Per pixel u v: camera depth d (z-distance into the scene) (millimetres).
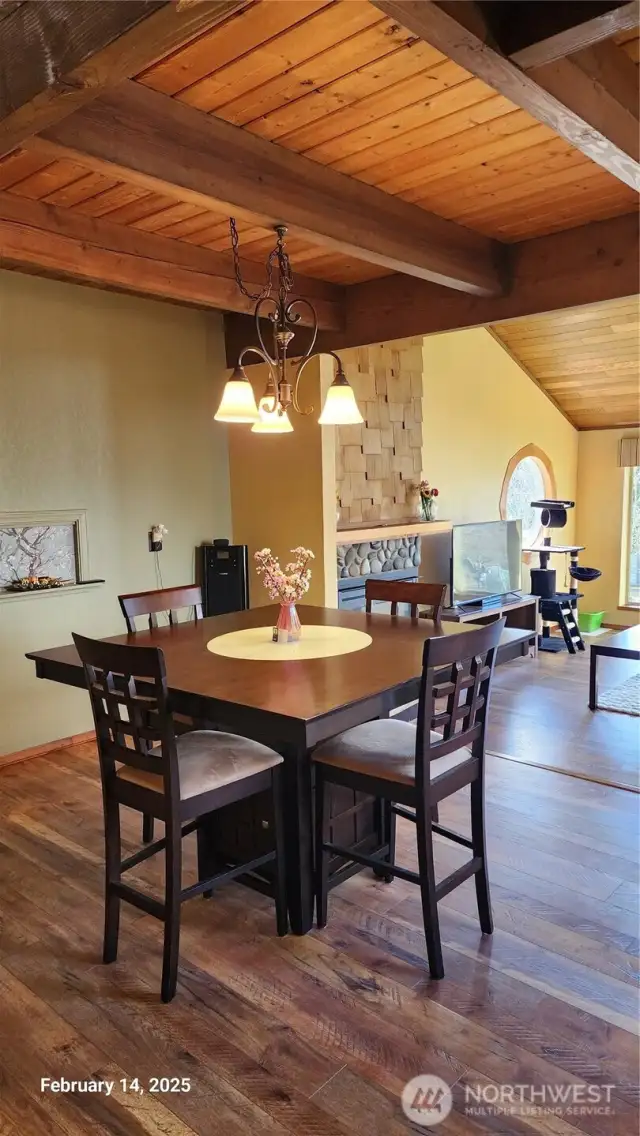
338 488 4832
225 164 2262
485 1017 1899
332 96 2084
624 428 7234
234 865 2508
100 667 2064
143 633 2943
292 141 2373
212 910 2436
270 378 2764
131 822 3086
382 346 5109
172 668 2346
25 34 1566
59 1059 1793
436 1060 1761
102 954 2203
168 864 1990
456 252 3107
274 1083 1703
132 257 3186
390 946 2209
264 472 4617
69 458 3975
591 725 4199
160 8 1280
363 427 4996
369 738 2301
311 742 1839
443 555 5812
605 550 7469
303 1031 1862
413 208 2900
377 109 2158
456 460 6133
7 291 3668
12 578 3811
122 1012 1949
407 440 5387
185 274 3393
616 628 7391
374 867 2184
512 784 3361
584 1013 1912
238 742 2301
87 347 4016
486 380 6367
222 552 4609
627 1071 1726
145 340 4297
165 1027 1890
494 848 2770
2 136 1772
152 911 2031
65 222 2947
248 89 2055
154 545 4387
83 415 4023
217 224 3127
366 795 2553
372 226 2734
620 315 5645
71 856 2807
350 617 3180
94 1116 1632
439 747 2068
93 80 1505
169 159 2123
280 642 2691
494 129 2283
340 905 2443
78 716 4070
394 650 2537
